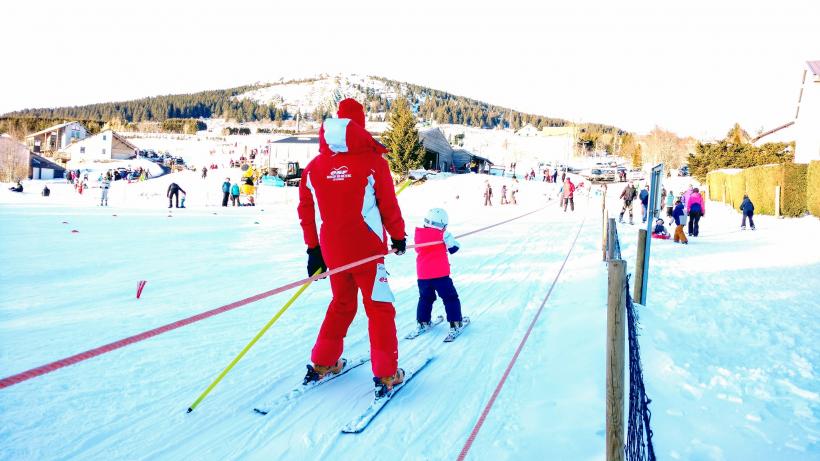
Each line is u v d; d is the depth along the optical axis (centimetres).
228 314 529
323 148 346
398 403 349
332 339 370
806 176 2038
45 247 943
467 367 417
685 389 377
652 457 271
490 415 334
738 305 637
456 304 498
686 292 714
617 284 212
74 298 574
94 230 1245
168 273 736
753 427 321
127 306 546
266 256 921
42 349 404
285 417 320
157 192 3644
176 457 269
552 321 546
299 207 363
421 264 501
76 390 333
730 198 2894
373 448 290
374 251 344
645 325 527
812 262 994
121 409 313
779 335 512
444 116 19600
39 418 294
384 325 350
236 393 347
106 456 264
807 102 2844
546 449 290
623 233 1530
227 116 19162
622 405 215
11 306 531
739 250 1187
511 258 998
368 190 335
